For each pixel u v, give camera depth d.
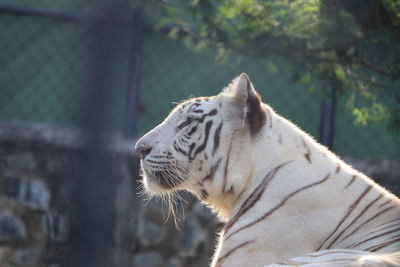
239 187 7.76
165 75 17.23
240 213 7.66
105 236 12.88
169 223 13.77
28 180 13.55
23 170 13.56
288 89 18.12
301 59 9.99
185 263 13.76
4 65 15.94
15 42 15.92
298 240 7.23
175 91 17.52
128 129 13.80
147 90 16.80
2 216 13.51
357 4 9.17
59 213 13.27
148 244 13.60
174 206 13.80
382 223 7.21
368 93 10.38
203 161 7.95
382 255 6.43
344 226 7.23
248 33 10.02
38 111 18.17
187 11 10.05
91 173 12.70
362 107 10.84
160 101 17.73
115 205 13.04
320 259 6.61
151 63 15.36
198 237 13.82
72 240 12.82
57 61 18.19
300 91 18.20
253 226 7.43
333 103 13.44
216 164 7.86
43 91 18.22
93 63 11.02
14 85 17.16
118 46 10.86
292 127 7.89
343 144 16.91
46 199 13.42
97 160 12.62
